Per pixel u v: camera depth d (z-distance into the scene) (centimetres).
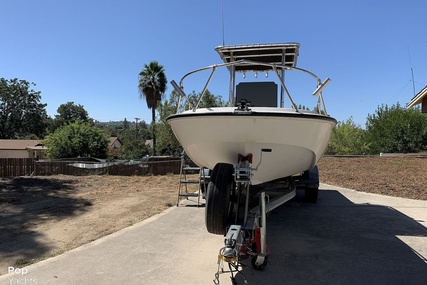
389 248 499
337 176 1309
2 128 6381
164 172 1689
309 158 502
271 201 484
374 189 1030
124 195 980
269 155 453
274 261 450
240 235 379
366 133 3281
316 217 691
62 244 530
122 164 1659
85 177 1492
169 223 639
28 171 1650
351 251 487
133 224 635
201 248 496
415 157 1866
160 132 2714
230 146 450
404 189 1019
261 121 411
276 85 556
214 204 419
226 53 645
